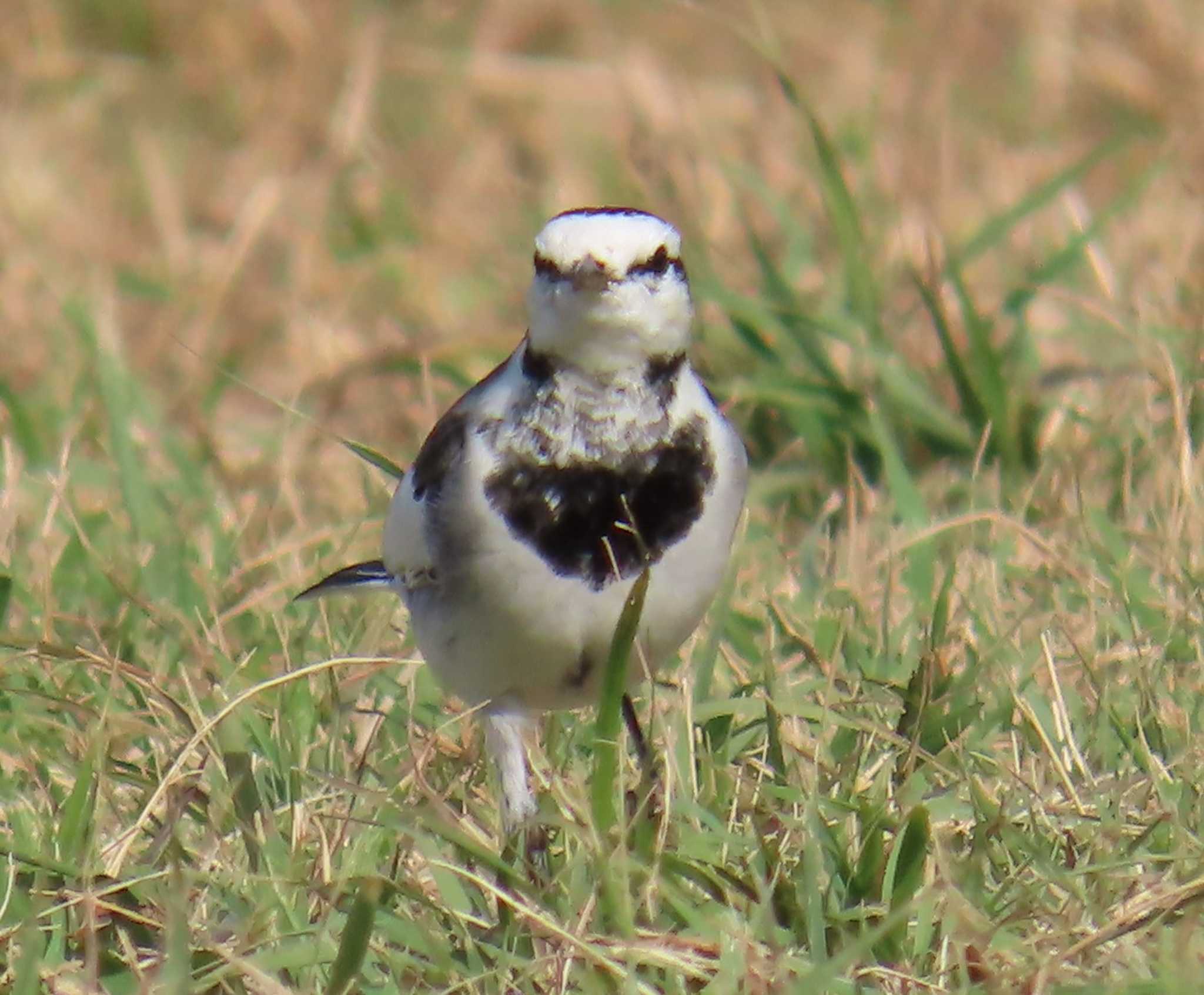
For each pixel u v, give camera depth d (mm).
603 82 23062
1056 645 11164
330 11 24328
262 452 15445
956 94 22250
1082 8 22875
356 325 18562
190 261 19594
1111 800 9625
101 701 10789
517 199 20625
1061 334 15695
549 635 9539
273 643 11578
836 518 13758
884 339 14969
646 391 9391
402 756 10406
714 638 10781
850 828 9445
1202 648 10828
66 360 16797
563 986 8398
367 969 8688
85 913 8781
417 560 9836
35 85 23141
